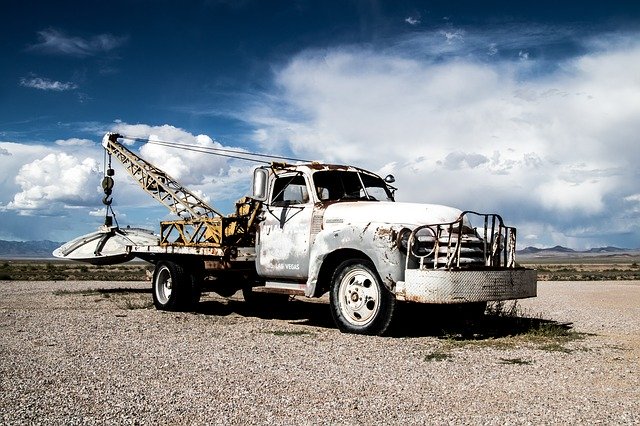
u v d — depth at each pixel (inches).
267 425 150.4
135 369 217.5
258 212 387.5
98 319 375.6
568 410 163.9
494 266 303.4
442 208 320.2
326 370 217.2
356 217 320.5
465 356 245.6
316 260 329.4
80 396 178.1
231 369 218.2
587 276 1584.6
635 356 249.9
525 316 405.7
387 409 164.7
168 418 156.3
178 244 434.6
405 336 302.2
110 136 618.5
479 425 150.2
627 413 161.2
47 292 633.0
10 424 150.7
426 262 290.2
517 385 194.2
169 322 363.6
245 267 402.6
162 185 584.1
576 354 252.7
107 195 628.1
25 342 280.8
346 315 316.2
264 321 374.6
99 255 590.2
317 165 362.9
